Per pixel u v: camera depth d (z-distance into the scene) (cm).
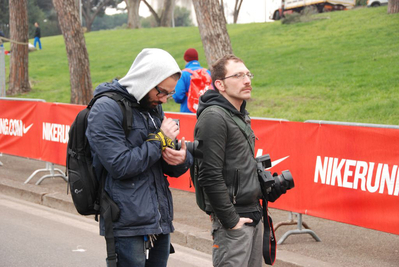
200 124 286
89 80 1222
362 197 443
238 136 287
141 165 248
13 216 618
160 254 275
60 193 683
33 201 693
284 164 505
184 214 594
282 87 1441
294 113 1169
